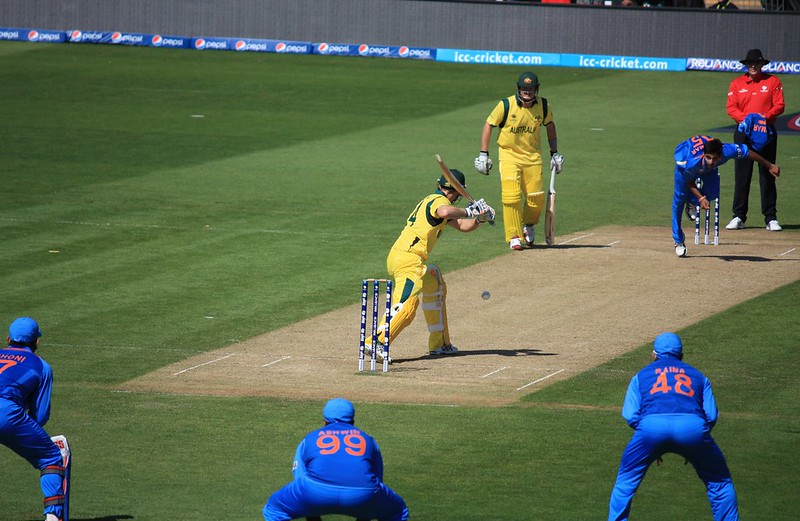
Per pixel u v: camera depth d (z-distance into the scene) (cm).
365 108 12925
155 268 6994
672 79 14462
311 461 3077
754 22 14500
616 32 15050
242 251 7412
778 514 3559
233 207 8675
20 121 11962
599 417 4516
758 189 9444
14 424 3359
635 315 6009
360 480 3050
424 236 5247
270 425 4444
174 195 9050
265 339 5666
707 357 5291
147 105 12925
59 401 4738
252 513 3575
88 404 4703
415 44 15675
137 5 16388
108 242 7606
